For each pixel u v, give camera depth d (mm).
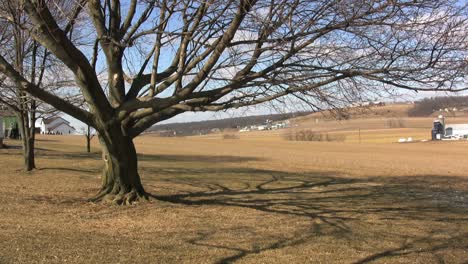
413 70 8062
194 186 15438
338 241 8367
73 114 10055
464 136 84375
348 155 42625
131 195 11281
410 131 85812
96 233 8242
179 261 6781
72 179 15695
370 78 8461
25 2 8461
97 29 10578
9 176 16125
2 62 8766
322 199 13484
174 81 9992
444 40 7676
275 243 8016
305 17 8430
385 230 9508
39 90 9266
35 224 8742
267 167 26141
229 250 7461
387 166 29484
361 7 7793
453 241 8750
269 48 8664
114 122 10469
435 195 15516
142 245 7527
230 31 8500
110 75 10852
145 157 31062
